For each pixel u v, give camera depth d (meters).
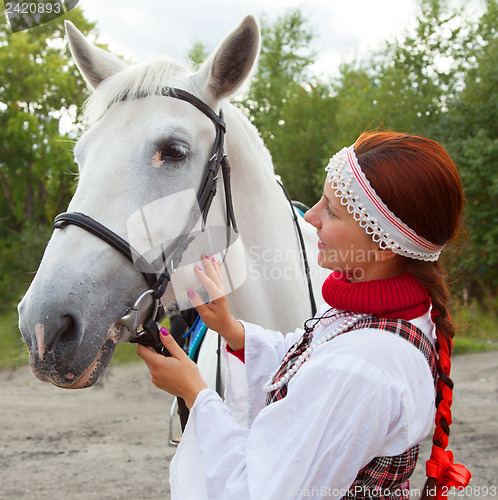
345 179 1.06
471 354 7.45
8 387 6.39
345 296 1.07
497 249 9.76
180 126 1.46
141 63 1.57
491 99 10.29
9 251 12.81
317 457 0.95
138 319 1.36
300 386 0.99
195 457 1.11
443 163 1.04
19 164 15.81
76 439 4.59
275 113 16.52
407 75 13.66
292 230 1.92
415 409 0.98
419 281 1.07
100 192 1.38
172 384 1.19
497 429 4.42
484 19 12.95
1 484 3.63
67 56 15.27
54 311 1.24
